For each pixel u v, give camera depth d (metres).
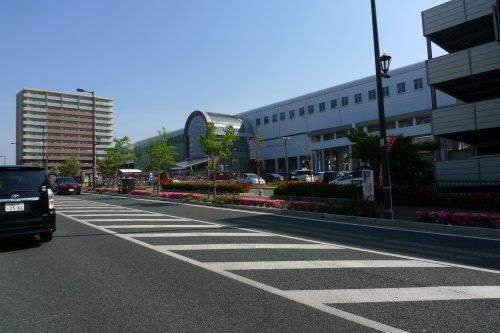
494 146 20.95
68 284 5.18
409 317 3.91
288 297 4.57
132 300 4.49
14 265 6.29
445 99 45.66
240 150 73.25
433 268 5.93
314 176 38.50
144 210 15.85
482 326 3.65
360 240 8.48
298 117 67.19
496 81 18.59
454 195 13.95
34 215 7.59
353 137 16.22
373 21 12.15
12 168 7.57
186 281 5.27
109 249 7.56
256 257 6.76
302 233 9.48
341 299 4.49
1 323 3.84
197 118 73.12
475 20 17.28
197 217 13.08
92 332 3.59
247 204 16.45
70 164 59.19
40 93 76.75
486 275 5.49
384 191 11.48
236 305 4.30
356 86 57.19
